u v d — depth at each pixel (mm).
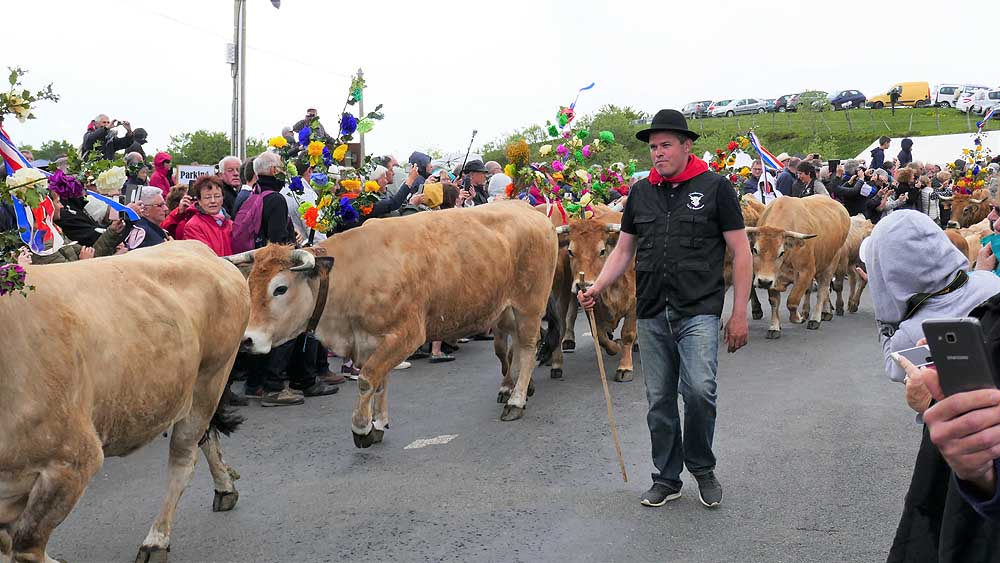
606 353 10375
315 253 6387
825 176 18812
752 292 12633
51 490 3648
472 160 12258
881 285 3297
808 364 9492
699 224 5094
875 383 8547
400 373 9477
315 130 7242
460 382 8984
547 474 5980
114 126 11516
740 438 6715
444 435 6996
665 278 5117
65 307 3756
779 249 10875
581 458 6332
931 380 1697
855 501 5379
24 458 3580
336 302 6430
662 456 5371
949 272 3174
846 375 8922
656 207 5215
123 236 6734
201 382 4766
